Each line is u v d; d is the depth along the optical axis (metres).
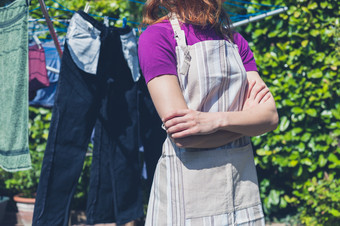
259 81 1.32
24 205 4.18
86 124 2.68
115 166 2.87
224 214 1.17
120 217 2.88
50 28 2.60
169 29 1.20
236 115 1.16
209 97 1.19
